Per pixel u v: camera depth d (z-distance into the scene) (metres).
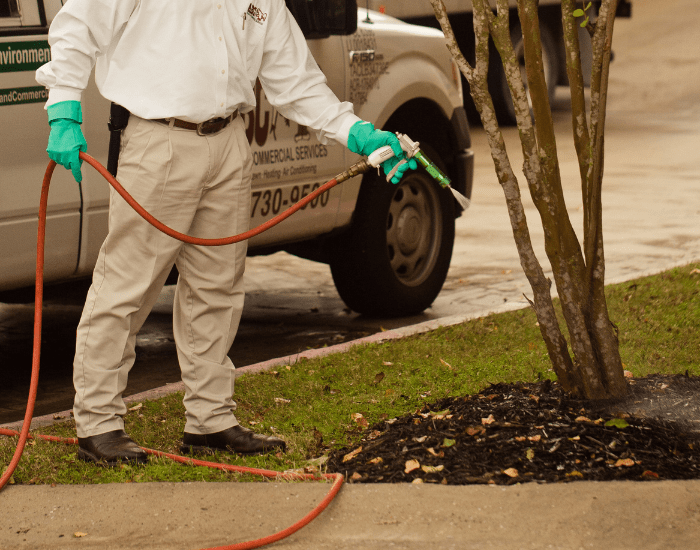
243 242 5.10
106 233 6.46
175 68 4.61
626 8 25.58
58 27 4.54
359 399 5.98
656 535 4.02
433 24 18.42
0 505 4.58
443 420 5.21
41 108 5.97
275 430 5.51
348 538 4.15
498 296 9.44
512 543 4.03
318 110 5.03
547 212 5.06
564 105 25.42
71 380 7.24
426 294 8.86
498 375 6.25
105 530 4.33
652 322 7.37
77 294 7.27
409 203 8.69
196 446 5.25
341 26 7.19
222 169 4.87
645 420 5.02
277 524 4.31
